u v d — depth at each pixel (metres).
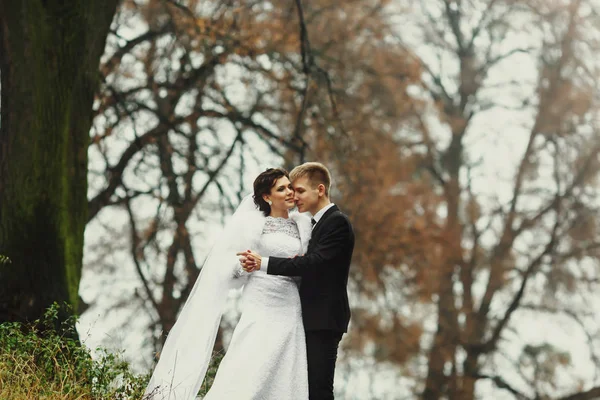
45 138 10.97
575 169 24.62
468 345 24.17
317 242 6.39
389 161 20.09
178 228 17.98
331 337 6.36
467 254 24.17
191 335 6.55
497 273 24.20
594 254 23.92
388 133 20.73
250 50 15.83
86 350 8.12
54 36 11.13
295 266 6.20
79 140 11.40
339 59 18.84
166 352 6.59
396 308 21.42
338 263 6.36
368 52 20.16
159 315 18.20
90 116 11.62
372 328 21.27
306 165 6.70
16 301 10.38
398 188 21.52
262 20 17.34
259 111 18.08
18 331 8.43
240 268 6.54
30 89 10.95
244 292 6.50
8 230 10.67
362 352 22.05
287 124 18.03
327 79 15.68
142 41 16.28
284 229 6.61
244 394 6.15
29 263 10.57
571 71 25.19
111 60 16.23
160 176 17.69
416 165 24.42
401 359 22.08
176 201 17.47
